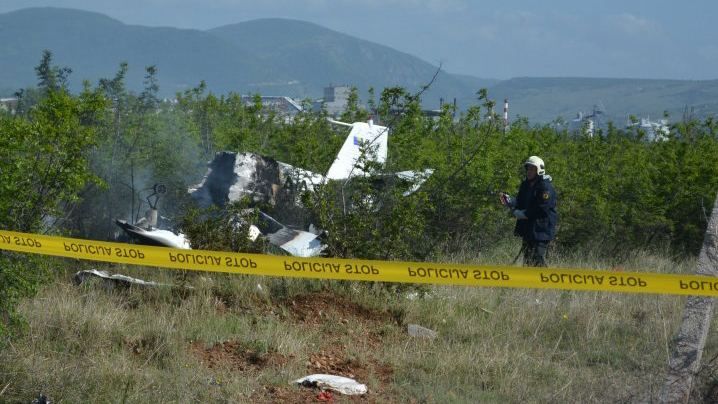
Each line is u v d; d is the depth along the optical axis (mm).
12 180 18703
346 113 52375
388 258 25500
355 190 27359
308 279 23766
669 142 47500
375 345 20391
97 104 21047
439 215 33812
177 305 21703
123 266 25578
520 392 17188
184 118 44969
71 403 15195
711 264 15367
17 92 45188
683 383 15617
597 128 58219
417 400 16859
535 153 41656
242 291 22812
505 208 35125
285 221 30953
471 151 37250
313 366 18469
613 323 23031
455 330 21891
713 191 38594
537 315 23172
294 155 36094
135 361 17609
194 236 25281
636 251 37062
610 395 16922
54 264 20031
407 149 40469
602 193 39688
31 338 17672
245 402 15977
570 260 34156
